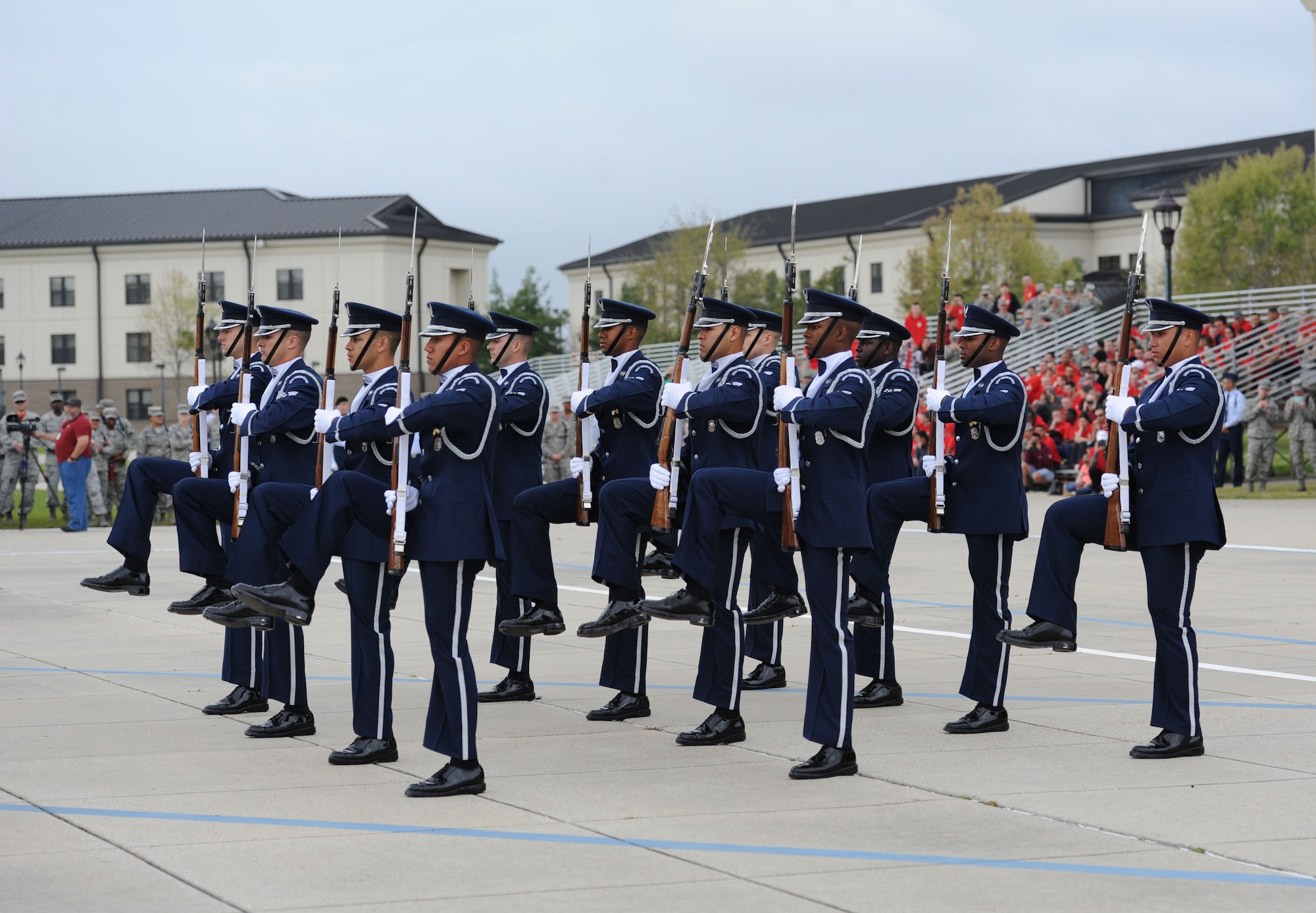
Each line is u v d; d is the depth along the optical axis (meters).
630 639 9.02
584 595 15.57
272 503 8.30
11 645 12.11
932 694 9.80
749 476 8.03
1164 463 7.84
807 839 6.27
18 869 5.82
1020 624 12.62
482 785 7.11
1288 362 31.19
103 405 26.41
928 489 9.05
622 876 5.73
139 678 10.49
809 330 7.88
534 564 9.19
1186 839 6.20
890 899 5.45
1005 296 37.94
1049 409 30.97
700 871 5.79
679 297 57.03
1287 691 9.57
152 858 5.97
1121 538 7.86
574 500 9.19
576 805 6.86
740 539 8.31
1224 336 32.09
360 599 7.77
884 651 9.34
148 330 64.56
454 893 5.52
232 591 7.77
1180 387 7.85
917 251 59.38
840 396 7.49
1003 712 8.53
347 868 5.84
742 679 8.35
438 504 7.24
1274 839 6.21
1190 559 7.84
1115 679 10.17
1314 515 23.28
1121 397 7.85
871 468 9.66
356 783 7.33
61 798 6.99
